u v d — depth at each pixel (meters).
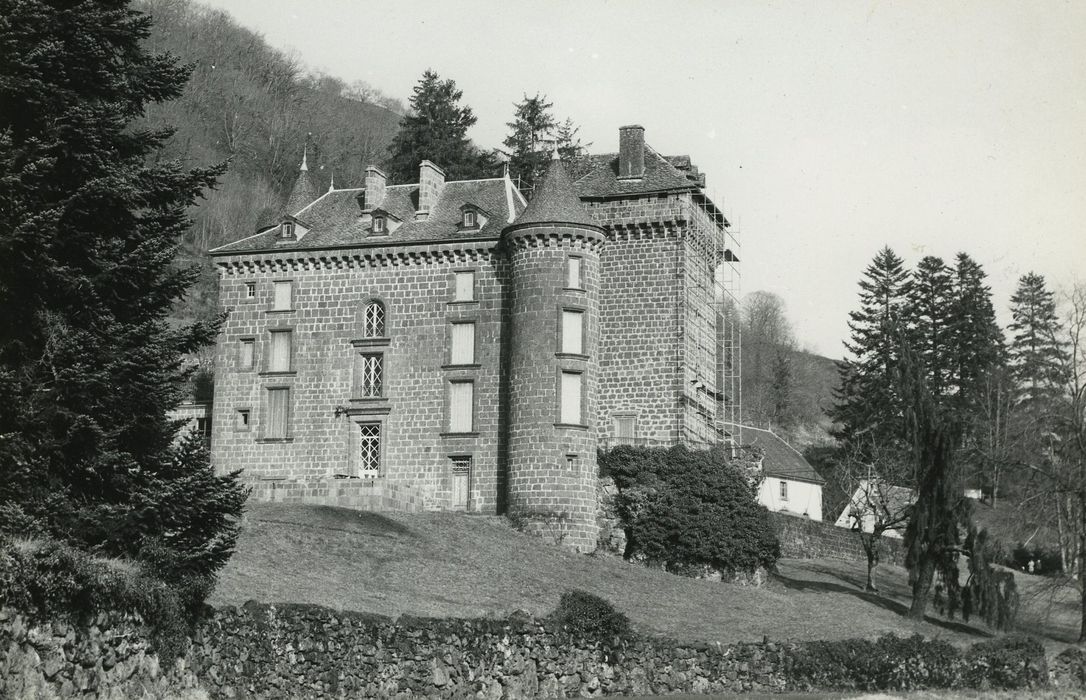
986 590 50.81
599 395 56.25
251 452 55.72
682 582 50.22
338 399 55.47
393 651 29.58
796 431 112.38
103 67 25.56
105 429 24.22
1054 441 64.44
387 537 46.06
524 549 48.66
